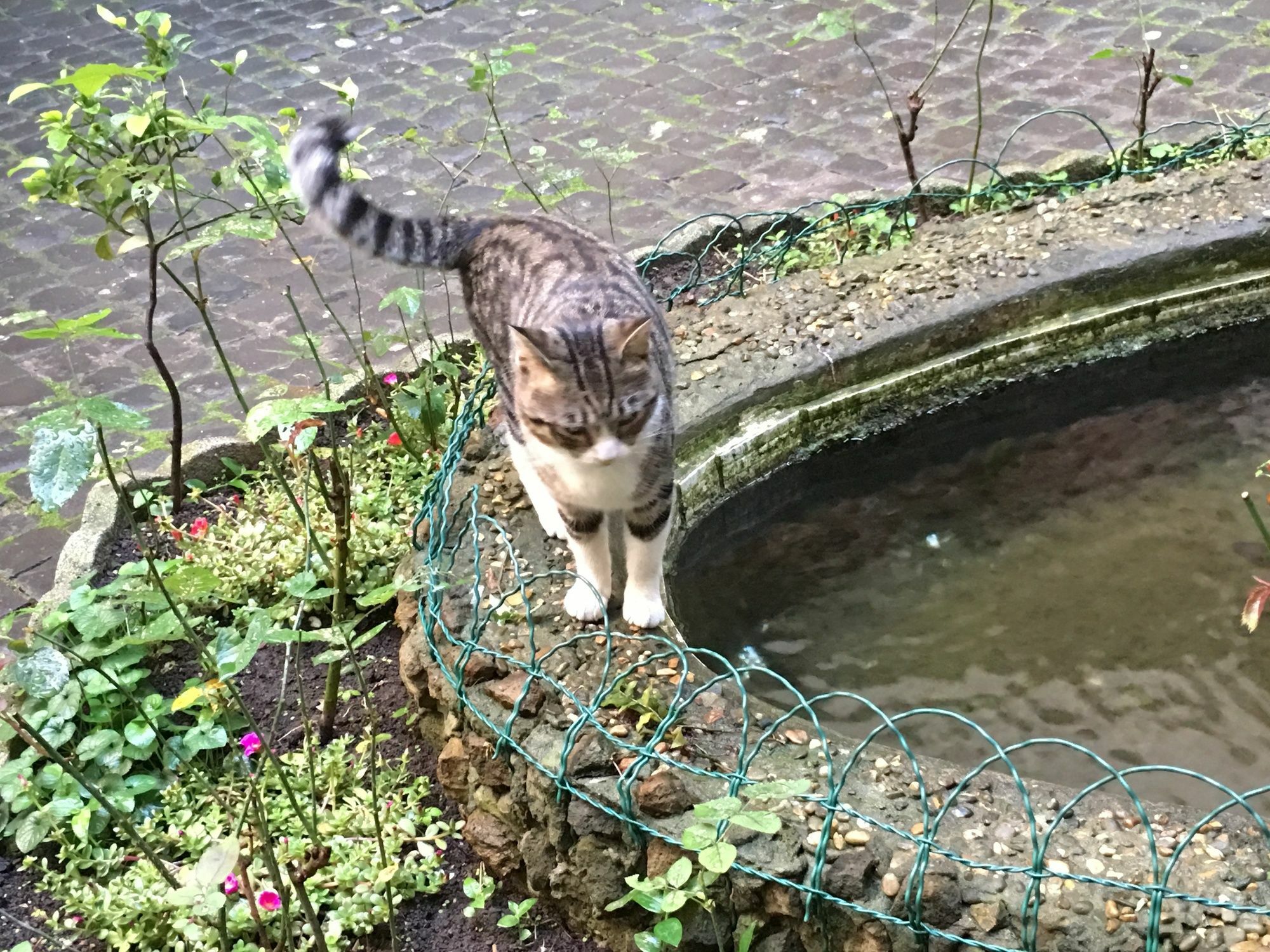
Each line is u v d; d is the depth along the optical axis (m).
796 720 1.33
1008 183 1.98
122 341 2.03
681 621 1.55
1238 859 1.20
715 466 1.66
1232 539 1.60
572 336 1.36
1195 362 1.85
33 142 2.56
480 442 1.60
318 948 1.25
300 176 1.50
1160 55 2.53
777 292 1.80
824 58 2.67
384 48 2.87
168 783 1.43
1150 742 1.41
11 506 1.79
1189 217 1.85
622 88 2.63
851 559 1.63
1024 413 1.81
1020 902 1.18
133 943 1.34
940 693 1.47
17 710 1.38
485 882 1.35
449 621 1.40
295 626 1.37
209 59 2.84
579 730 1.29
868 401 1.75
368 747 1.46
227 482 1.76
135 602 1.43
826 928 1.21
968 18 2.76
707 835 1.14
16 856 1.41
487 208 2.26
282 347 2.01
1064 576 1.58
